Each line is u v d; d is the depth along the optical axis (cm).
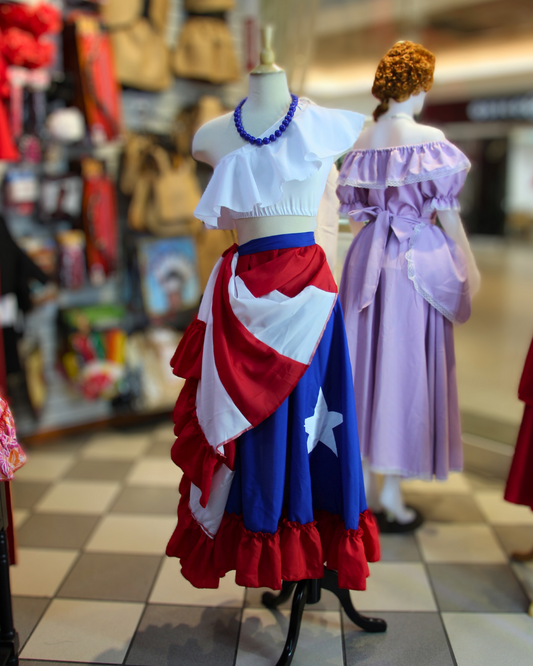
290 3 309
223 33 327
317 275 142
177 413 152
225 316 143
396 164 174
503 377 372
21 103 270
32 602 188
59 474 278
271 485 139
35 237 294
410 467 191
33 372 294
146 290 320
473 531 226
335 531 150
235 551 147
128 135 310
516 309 532
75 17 280
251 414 136
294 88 311
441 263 182
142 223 311
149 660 162
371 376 190
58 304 317
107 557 212
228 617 180
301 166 135
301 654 164
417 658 162
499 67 571
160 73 309
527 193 891
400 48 175
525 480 194
